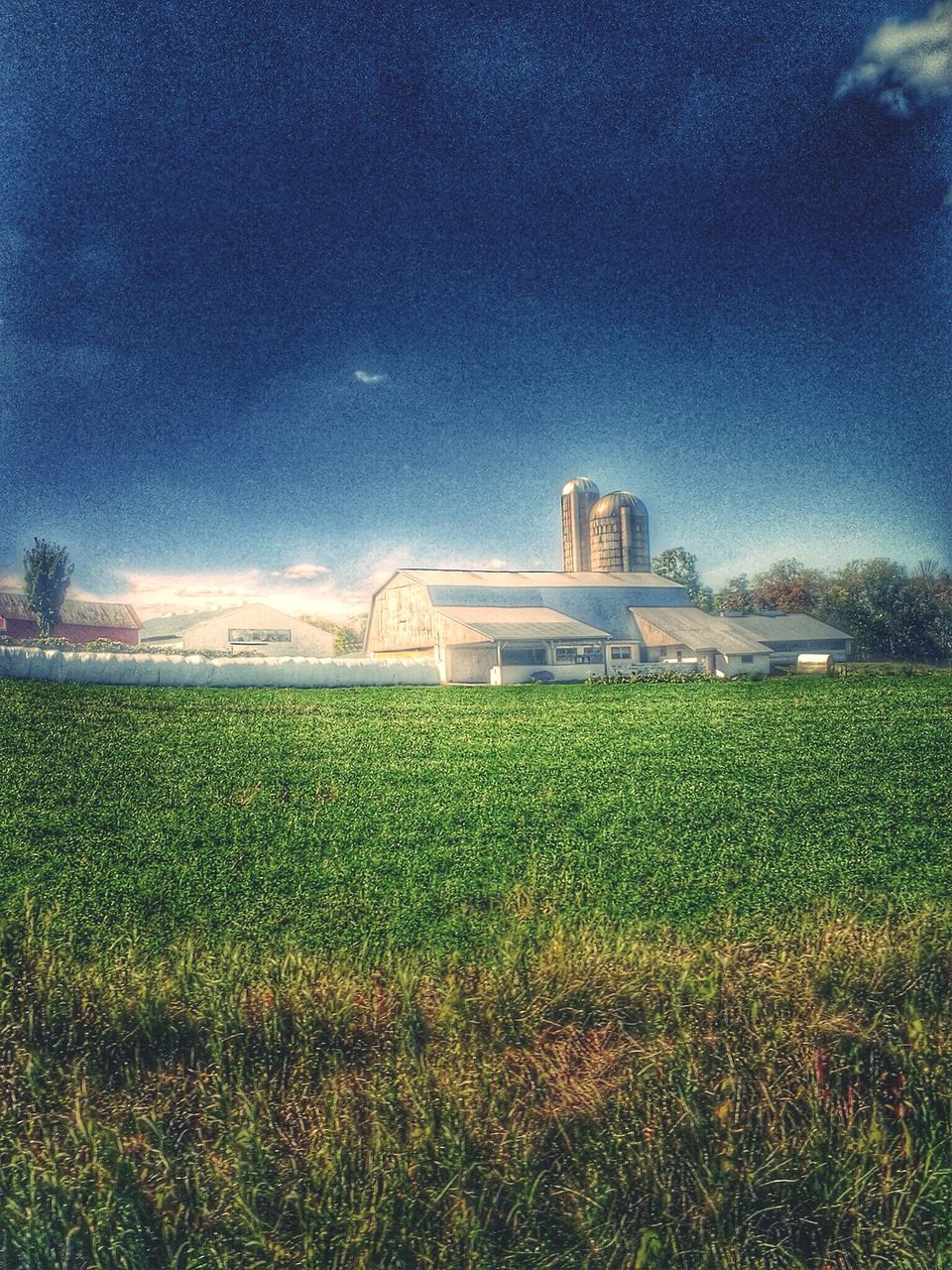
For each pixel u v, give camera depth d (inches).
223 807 549.6
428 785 607.2
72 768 643.5
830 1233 203.5
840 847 464.1
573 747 743.7
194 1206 198.8
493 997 245.6
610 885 409.1
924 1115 222.1
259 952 332.5
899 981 258.7
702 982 251.1
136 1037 235.5
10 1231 192.4
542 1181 203.0
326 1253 190.2
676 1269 194.4
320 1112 216.5
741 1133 210.1
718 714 925.2
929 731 800.3
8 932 297.9
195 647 1587.1
